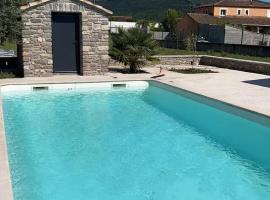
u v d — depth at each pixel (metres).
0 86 13.02
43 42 14.83
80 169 7.13
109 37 17.38
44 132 9.32
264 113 9.41
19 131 9.35
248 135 9.46
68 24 15.53
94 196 6.05
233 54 25.95
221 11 69.56
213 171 7.18
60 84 13.86
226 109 10.75
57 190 6.23
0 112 9.60
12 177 6.69
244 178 6.87
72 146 8.40
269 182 6.73
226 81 14.70
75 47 15.83
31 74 14.93
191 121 10.61
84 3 15.05
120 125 10.09
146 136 9.21
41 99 12.61
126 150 8.24
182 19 58.34
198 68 19.09
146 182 6.63
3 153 6.35
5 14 13.59
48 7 14.62
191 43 30.22
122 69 18.03
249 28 55.91
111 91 14.07
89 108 11.73
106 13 15.47
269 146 8.69
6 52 22.67
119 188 6.38
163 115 11.16
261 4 71.75
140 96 13.44
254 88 13.09
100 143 8.64
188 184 6.58
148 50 16.61
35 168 7.11
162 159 7.75
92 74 15.84
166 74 16.53
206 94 11.91
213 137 9.21
